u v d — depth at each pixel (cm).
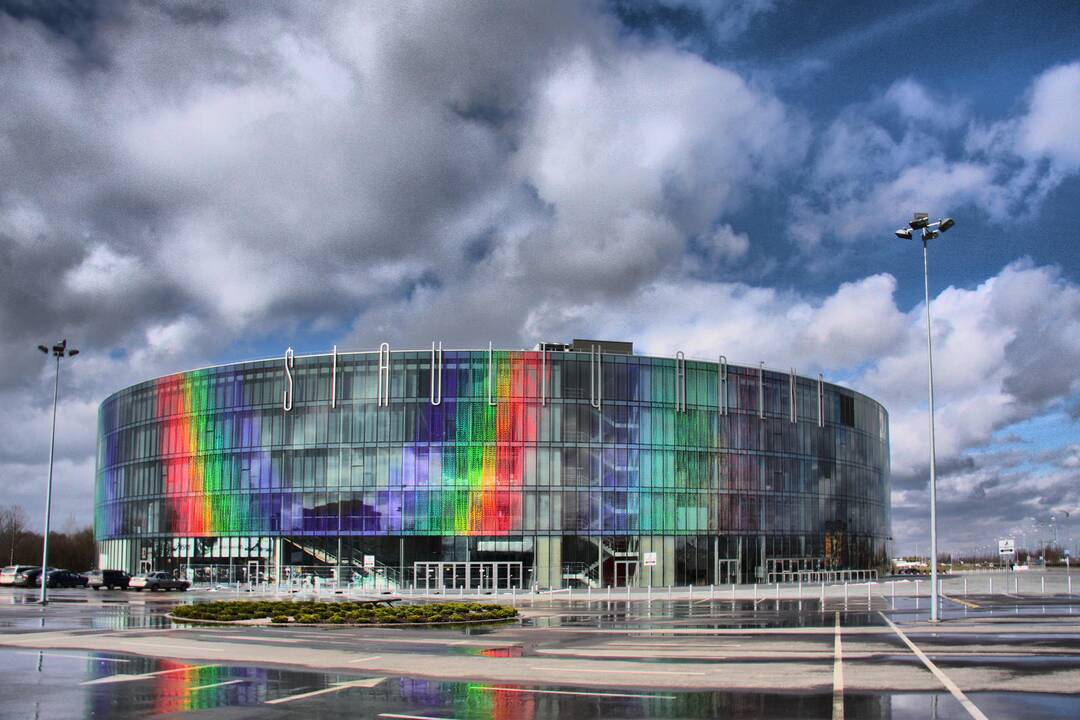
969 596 5925
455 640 2914
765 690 1808
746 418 8831
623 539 8069
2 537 13838
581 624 3631
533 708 1627
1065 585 7831
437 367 8075
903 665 2167
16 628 3453
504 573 7825
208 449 8675
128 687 1878
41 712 1593
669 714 1564
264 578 8175
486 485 7925
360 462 8050
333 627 3522
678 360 8519
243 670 2150
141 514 9212
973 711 1573
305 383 8294
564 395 8125
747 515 8688
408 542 7906
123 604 5272
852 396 10331
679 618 3956
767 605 4988
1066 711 1570
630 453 8206
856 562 10056
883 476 11325
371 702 1692
